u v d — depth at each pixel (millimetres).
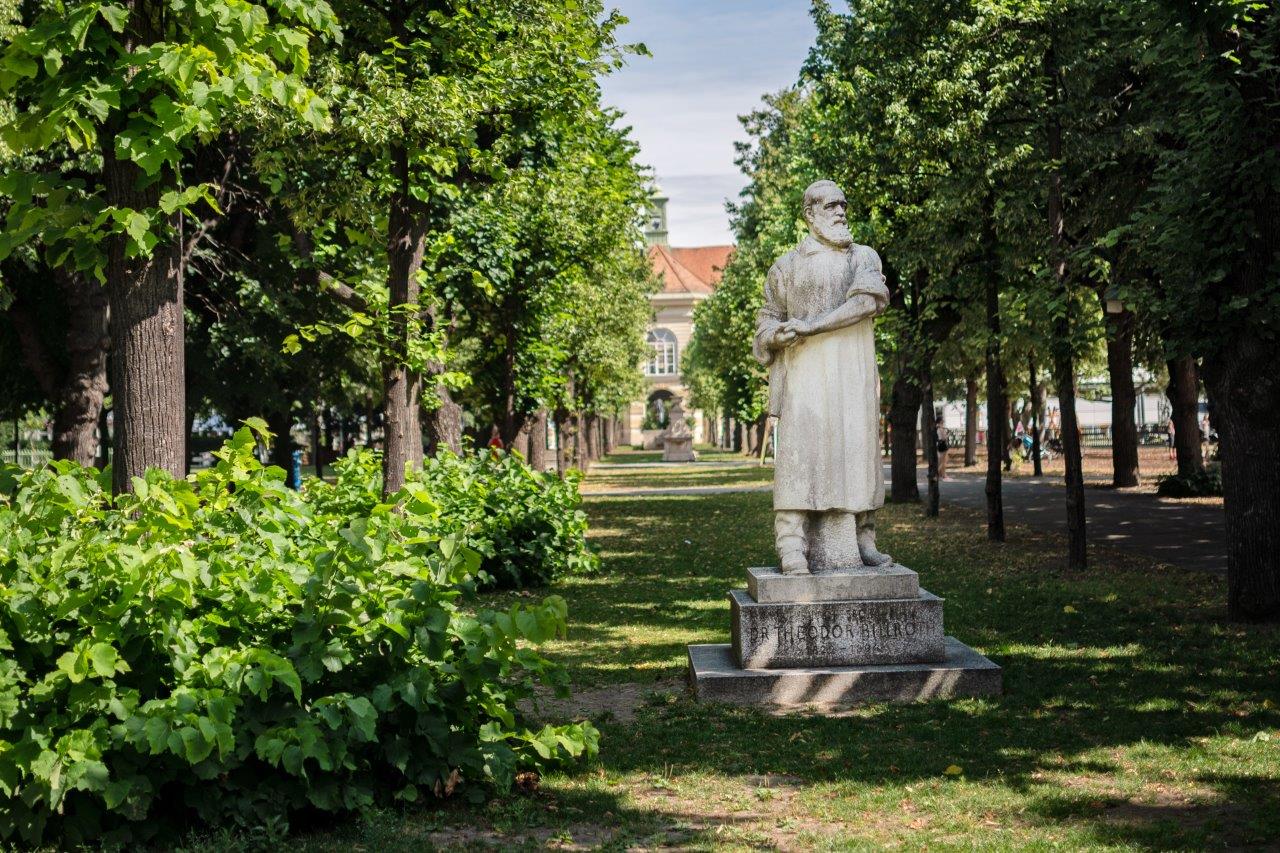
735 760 7090
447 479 16219
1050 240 16172
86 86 6910
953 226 19328
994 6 16250
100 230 7309
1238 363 11227
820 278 9203
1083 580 14781
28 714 5254
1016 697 8453
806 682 8633
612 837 5699
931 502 25438
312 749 5391
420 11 13883
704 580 16594
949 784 6430
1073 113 16250
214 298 26031
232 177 22406
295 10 7602
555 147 21953
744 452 88938
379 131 12352
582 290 31516
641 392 63000
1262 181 10703
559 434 40781
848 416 9203
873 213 23047
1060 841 5375
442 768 6020
